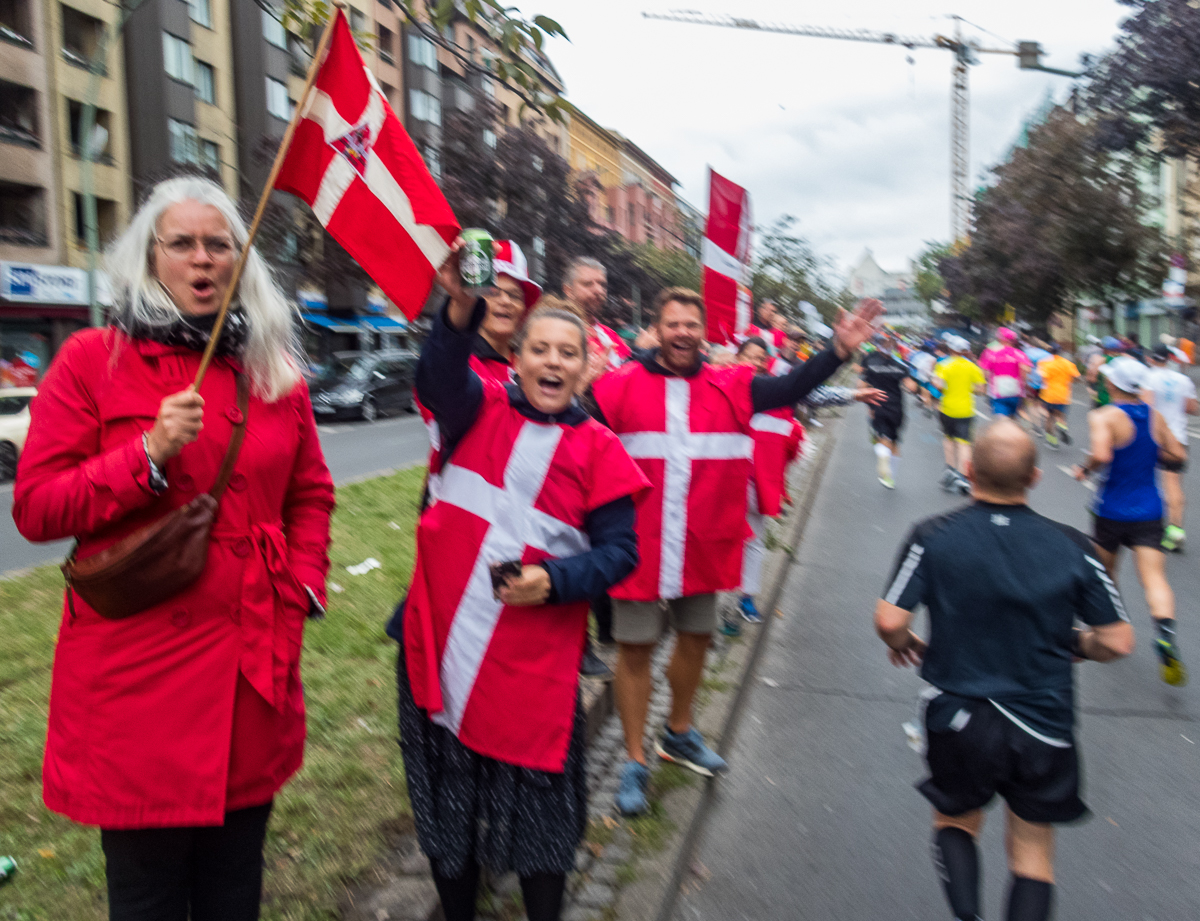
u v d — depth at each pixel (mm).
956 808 2854
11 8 29078
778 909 3334
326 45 2361
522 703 2600
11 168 28750
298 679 2297
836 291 33781
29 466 2006
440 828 2672
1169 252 36906
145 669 2018
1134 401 5879
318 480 2408
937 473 14891
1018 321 44344
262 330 2191
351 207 2422
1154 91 20578
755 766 4527
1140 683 5598
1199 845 3787
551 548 2650
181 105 33844
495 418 2664
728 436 3875
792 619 7086
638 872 3295
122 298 2088
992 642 2789
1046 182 37688
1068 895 3432
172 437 1917
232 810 2166
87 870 2990
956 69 61094
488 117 25688
